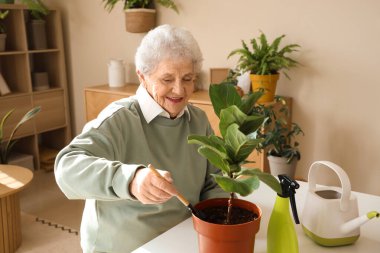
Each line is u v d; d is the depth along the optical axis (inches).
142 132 49.9
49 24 154.9
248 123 34.9
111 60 136.2
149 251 41.6
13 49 145.8
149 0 128.6
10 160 144.8
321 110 107.9
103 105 130.8
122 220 48.9
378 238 44.5
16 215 97.5
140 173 36.2
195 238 44.3
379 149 101.7
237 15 115.7
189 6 124.1
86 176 39.3
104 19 145.9
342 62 102.4
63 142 165.3
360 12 97.7
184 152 53.2
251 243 35.1
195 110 57.7
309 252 41.8
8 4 133.7
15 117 142.0
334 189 45.6
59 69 157.2
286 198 37.7
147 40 46.1
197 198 54.9
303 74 108.7
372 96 100.1
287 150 99.0
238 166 34.1
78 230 108.6
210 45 122.7
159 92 47.6
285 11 107.7
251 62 104.5
